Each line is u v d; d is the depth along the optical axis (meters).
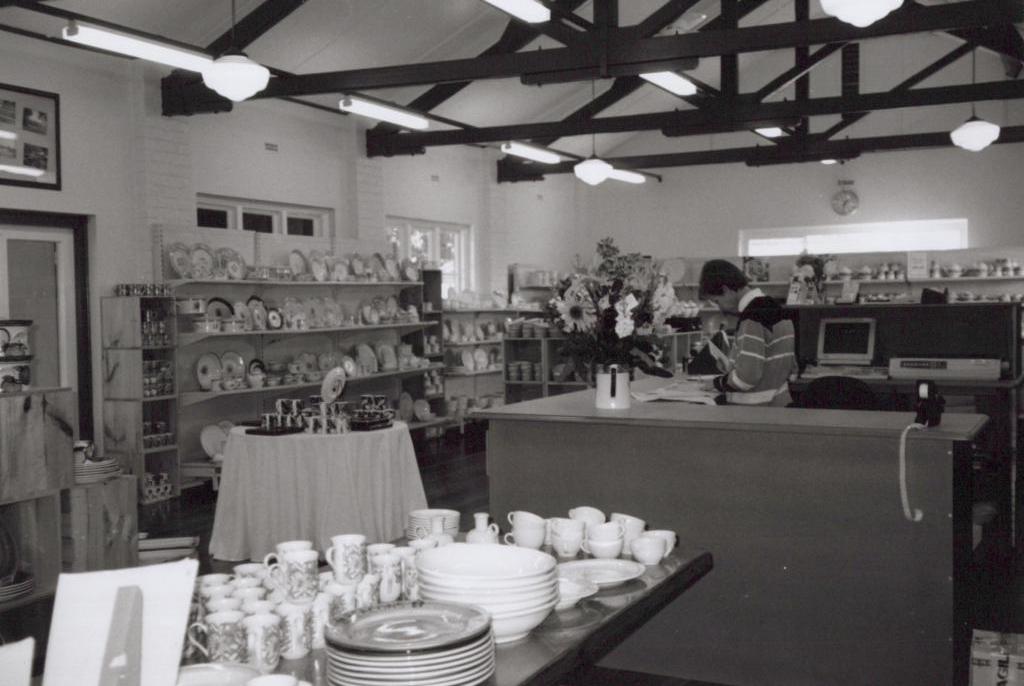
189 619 1.77
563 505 4.03
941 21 6.29
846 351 6.36
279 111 9.36
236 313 8.34
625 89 11.89
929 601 3.33
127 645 1.43
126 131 7.73
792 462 3.56
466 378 12.29
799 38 6.59
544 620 1.93
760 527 3.62
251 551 5.35
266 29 7.72
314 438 5.29
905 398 6.06
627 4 10.87
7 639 3.60
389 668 1.48
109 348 7.49
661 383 5.44
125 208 7.71
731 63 9.91
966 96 9.34
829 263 12.27
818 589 3.52
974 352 5.99
